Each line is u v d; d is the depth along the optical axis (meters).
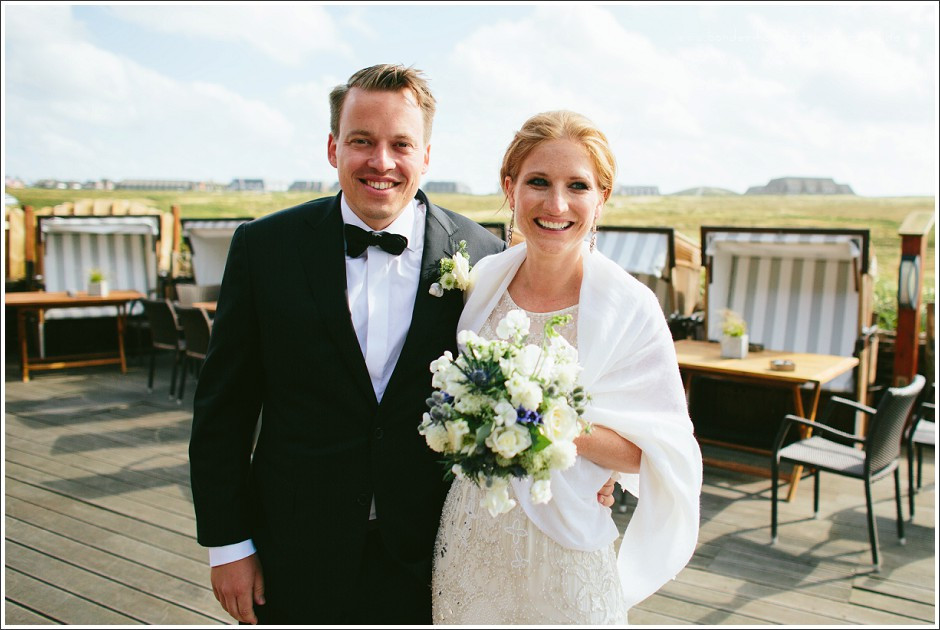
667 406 1.51
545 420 1.23
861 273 4.70
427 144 1.70
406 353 1.58
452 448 1.29
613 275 1.53
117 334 8.34
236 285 1.61
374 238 1.60
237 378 1.62
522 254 1.64
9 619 2.76
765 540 3.55
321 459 1.55
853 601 2.95
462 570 1.53
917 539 3.57
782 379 3.97
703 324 5.55
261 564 1.63
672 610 2.86
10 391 6.54
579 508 1.46
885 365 5.33
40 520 3.71
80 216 8.05
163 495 4.05
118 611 2.83
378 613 1.62
